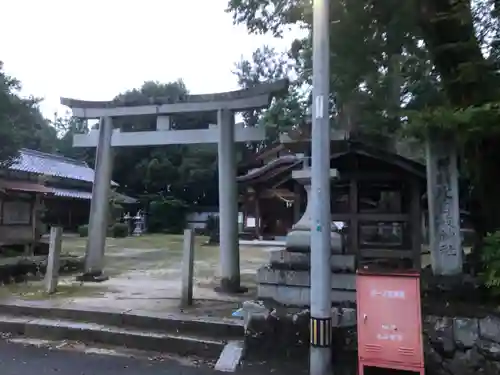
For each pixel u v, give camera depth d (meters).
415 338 3.73
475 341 4.13
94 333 5.64
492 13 5.14
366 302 3.92
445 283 4.67
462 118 4.03
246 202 25.28
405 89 6.37
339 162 6.75
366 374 3.99
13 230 10.50
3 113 9.55
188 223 32.88
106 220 9.38
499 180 5.01
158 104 8.89
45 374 4.46
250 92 8.14
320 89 4.19
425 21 4.92
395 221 6.64
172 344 5.30
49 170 23.88
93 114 9.40
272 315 4.89
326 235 4.15
